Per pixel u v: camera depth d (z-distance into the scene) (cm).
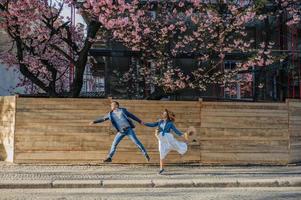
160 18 1623
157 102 1381
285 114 1441
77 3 1516
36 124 1345
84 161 1348
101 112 1360
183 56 1723
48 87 1609
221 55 1623
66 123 1351
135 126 1359
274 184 1084
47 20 1516
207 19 1586
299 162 1466
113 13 1457
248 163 1404
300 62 1916
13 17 1470
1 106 1413
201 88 1666
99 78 1998
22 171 1197
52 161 1343
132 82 1808
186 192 975
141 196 916
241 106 1413
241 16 1556
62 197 901
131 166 1319
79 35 1756
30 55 1620
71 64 1736
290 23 1723
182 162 1376
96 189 1016
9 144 1373
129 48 1719
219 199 881
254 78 1834
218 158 1394
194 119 1392
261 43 1828
